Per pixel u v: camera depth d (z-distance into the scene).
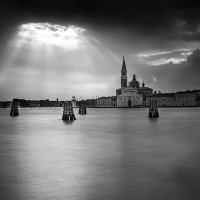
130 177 33.06
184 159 42.78
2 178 32.81
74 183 30.84
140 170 36.22
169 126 104.19
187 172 35.06
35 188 29.27
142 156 45.34
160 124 113.81
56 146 56.75
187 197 26.62
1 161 41.88
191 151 49.78
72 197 26.73
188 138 68.62
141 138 69.12
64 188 29.22
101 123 121.94
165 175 33.75
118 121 134.25
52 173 34.91
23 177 33.25
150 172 35.22
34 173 34.94
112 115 199.62
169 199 26.12
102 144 59.25
